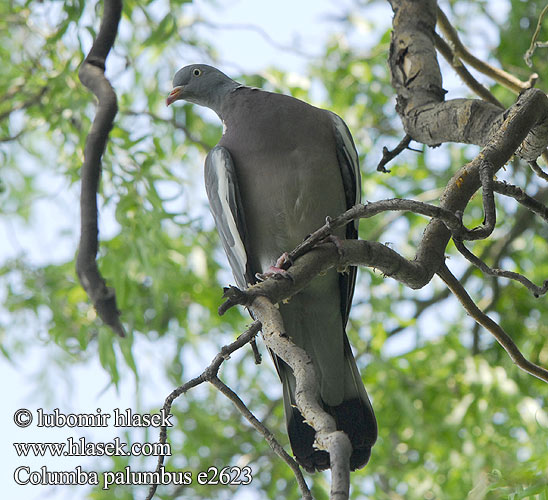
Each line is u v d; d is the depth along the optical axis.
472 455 11.15
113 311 6.53
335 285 7.60
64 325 11.99
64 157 11.86
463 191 5.66
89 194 6.61
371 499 11.90
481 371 11.66
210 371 4.84
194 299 13.01
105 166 10.45
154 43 10.47
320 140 7.81
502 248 12.61
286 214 7.75
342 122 8.03
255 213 7.85
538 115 5.71
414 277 5.55
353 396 7.29
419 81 7.26
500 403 11.58
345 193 7.98
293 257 5.37
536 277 12.77
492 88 12.17
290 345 4.45
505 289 13.11
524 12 12.12
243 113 8.11
